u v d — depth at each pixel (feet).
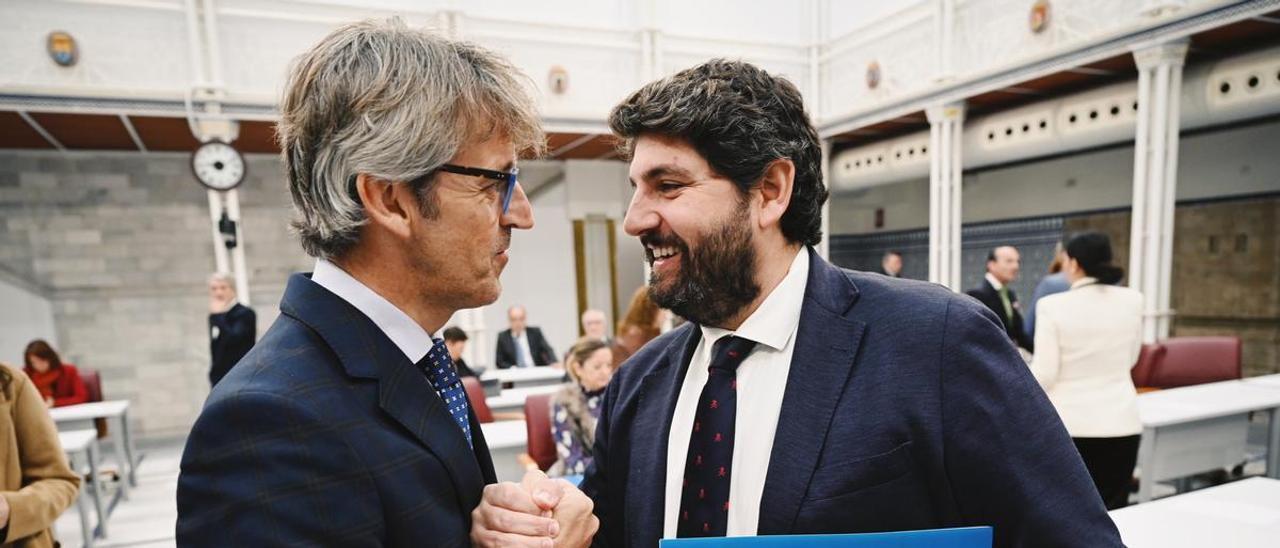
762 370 2.21
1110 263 6.64
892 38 19.51
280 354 1.71
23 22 13.78
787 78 2.18
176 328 19.07
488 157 1.87
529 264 24.43
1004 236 22.61
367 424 1.71
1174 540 4.01
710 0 21.33
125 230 18.53
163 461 15.55
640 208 2.11
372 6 17.22
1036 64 14.97
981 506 1.88
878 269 29.40
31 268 17.69
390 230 1.81
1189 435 8.08
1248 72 12.62
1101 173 19.25
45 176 17.81
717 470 2.17
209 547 1.46
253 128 16.85
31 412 4.61
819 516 1.91
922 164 20.49
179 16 15.05
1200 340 11.48
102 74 14.44
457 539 1.84
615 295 25.48
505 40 18.56
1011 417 1.83
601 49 19.79
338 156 1.73
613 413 2.80
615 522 2.72
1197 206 16.84
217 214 16.11
